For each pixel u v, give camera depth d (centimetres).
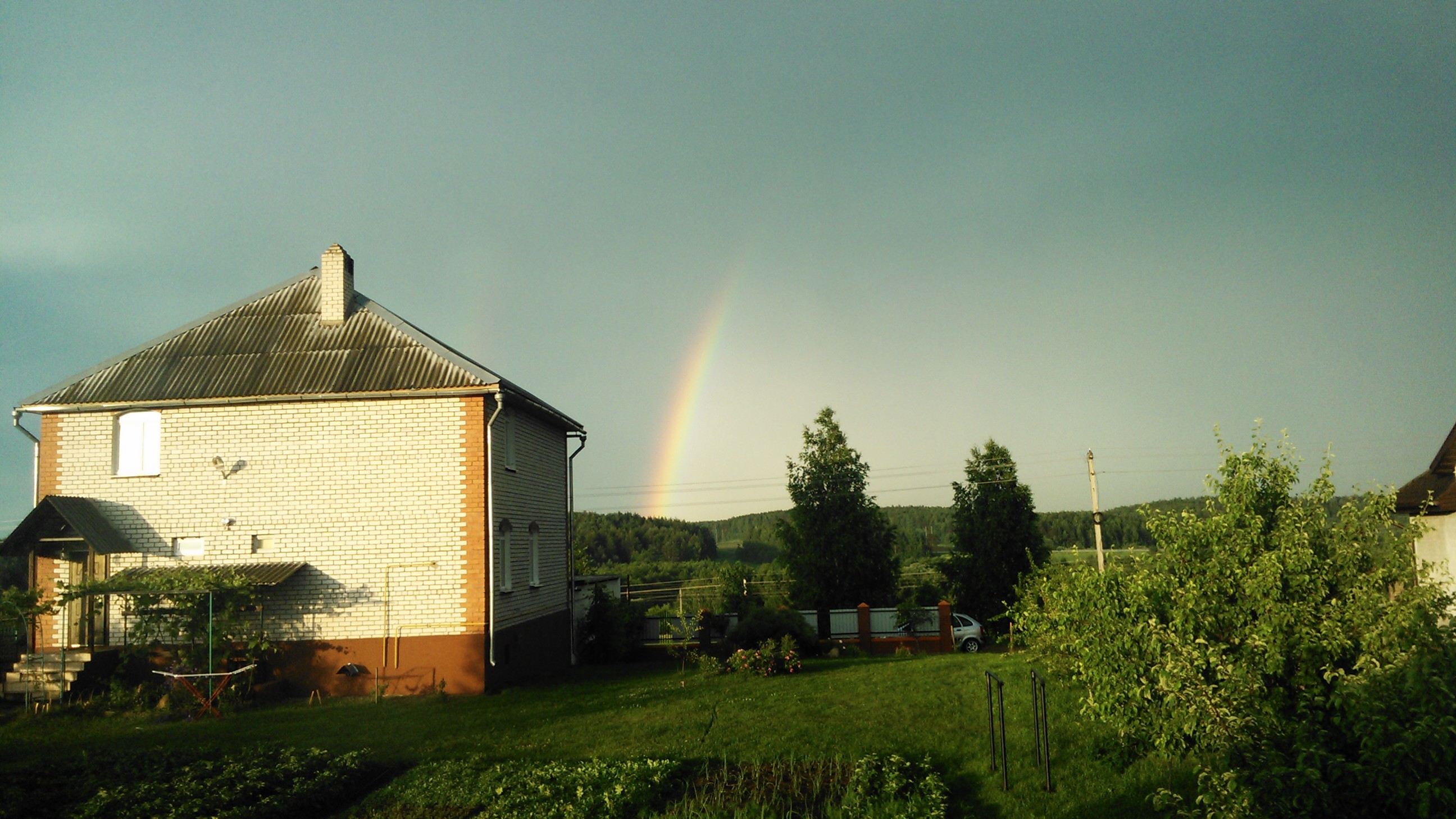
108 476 1839
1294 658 695
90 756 1145
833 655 2688
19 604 1612
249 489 1834
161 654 1739
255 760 1063
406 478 1828
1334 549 717
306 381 1844
